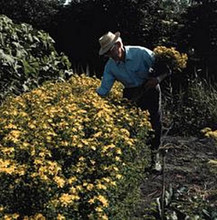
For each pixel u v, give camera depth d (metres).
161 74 5.72
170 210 4.10
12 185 3.50
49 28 20.47
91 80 7.58
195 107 9.28
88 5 19.22
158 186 5.33
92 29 19.17
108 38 5.59
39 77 8.16
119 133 4.78
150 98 5.93
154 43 18.33
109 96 6.34
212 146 6.99
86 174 3.97
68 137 4.39
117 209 3.86
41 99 5.96
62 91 6.54
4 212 3.42
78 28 19.47
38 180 3.49
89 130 4.94
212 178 5.60
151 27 18.38
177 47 17.77
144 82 5.90
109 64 5.98
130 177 4.45
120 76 5.92
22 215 3.50
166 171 5.77
